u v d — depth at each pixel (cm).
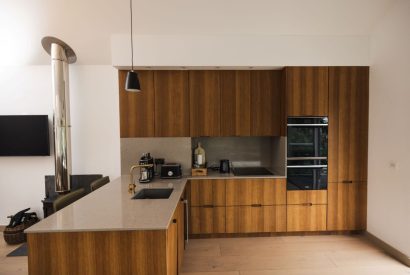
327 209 328
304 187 326
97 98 365
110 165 370
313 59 318
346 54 321
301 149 324
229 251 295
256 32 310
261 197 325
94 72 363
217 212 324
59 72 313
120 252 167
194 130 333
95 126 367
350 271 255
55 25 296
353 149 327
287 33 313
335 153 326
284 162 325
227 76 332
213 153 385
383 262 271
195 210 322
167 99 331
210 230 324
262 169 373
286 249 299
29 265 165
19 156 362
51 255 165
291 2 279
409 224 262
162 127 332
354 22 304
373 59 316
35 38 312
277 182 324
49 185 365
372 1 279
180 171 324
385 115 295
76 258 166
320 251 294
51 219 180
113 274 167
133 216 185
